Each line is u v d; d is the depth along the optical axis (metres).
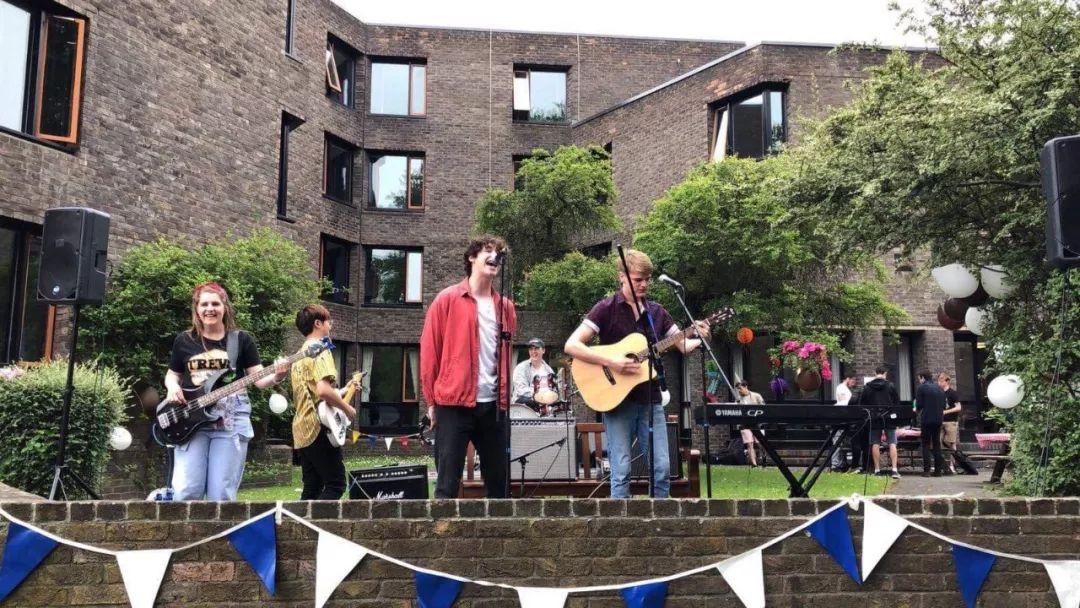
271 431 16.12
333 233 22.84
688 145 21.03
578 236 23.16
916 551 4.98
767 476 13.59
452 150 24.55
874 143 9.06
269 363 14.40
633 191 22.48
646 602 4.80
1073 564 4.95
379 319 23.77
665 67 25.66
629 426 5.93
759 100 19.75
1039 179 8.48
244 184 16.44
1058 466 8.00
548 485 8.16
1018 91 7.97
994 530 5.00
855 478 13.22
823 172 9.41
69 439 7.91
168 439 5.54
